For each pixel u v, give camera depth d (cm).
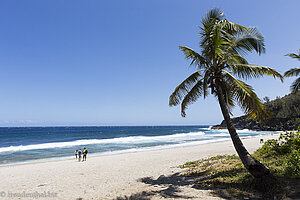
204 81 733
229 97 845
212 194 572
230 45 712
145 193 658
